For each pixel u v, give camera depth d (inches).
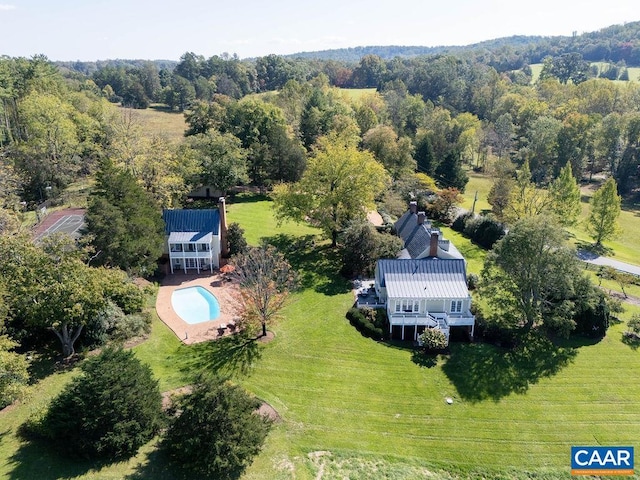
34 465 978.7
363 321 1632.6
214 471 971.9
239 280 1712.6
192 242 2005.4
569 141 3870.6
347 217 2336.4
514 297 1681.8
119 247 1641.2
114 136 2817.4
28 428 1070.4
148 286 1646.2
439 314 1635.1
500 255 1626.5
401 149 3272.6
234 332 1588.3
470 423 1219.9
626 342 1605.6
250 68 7819.9
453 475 1064.2
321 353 1489.9
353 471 1050.1
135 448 1035.3
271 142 3184.1
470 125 4630.9
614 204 2512.3
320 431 1166.3
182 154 2812.5
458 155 3639.3
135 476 968.9
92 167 3070.9
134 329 1512.1
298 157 3149.6
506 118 4648.1
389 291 1633.9
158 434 1090.7
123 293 1485.0
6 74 3538.4
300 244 2375.7
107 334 1457.9
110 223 1626.5
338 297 1854.1
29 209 2625.5
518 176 2743.6
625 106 4886.8
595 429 1212.5
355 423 1201.4
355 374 1397.6
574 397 1326.3
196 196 3115.2
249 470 1023.6
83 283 1269.7
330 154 2282.2
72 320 1312.7
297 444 1117.1
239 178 2982.3
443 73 6348.4
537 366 1461.6
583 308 1617.9
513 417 1245.1
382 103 5216.5
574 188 2588.6
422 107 4904.0
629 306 1894.7
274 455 1075.3
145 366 1118.4
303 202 2301.9
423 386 1355.8
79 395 1000.9
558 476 1073.5
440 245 1905.8
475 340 1595.7
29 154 2768.2
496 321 1660.9
